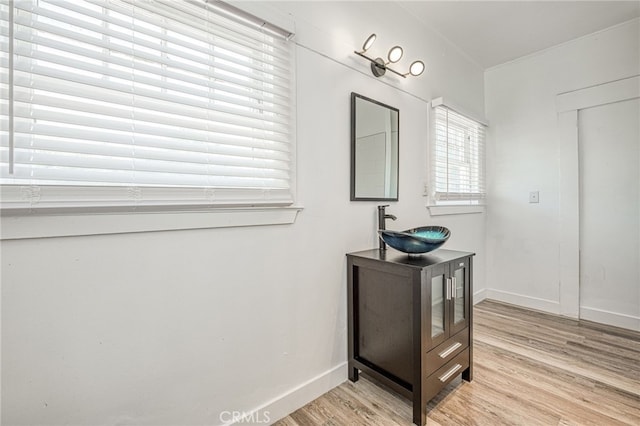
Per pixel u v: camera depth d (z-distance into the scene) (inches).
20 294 34.1
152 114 42.4
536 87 113.4
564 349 82.3
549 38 103.2
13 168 33.1
